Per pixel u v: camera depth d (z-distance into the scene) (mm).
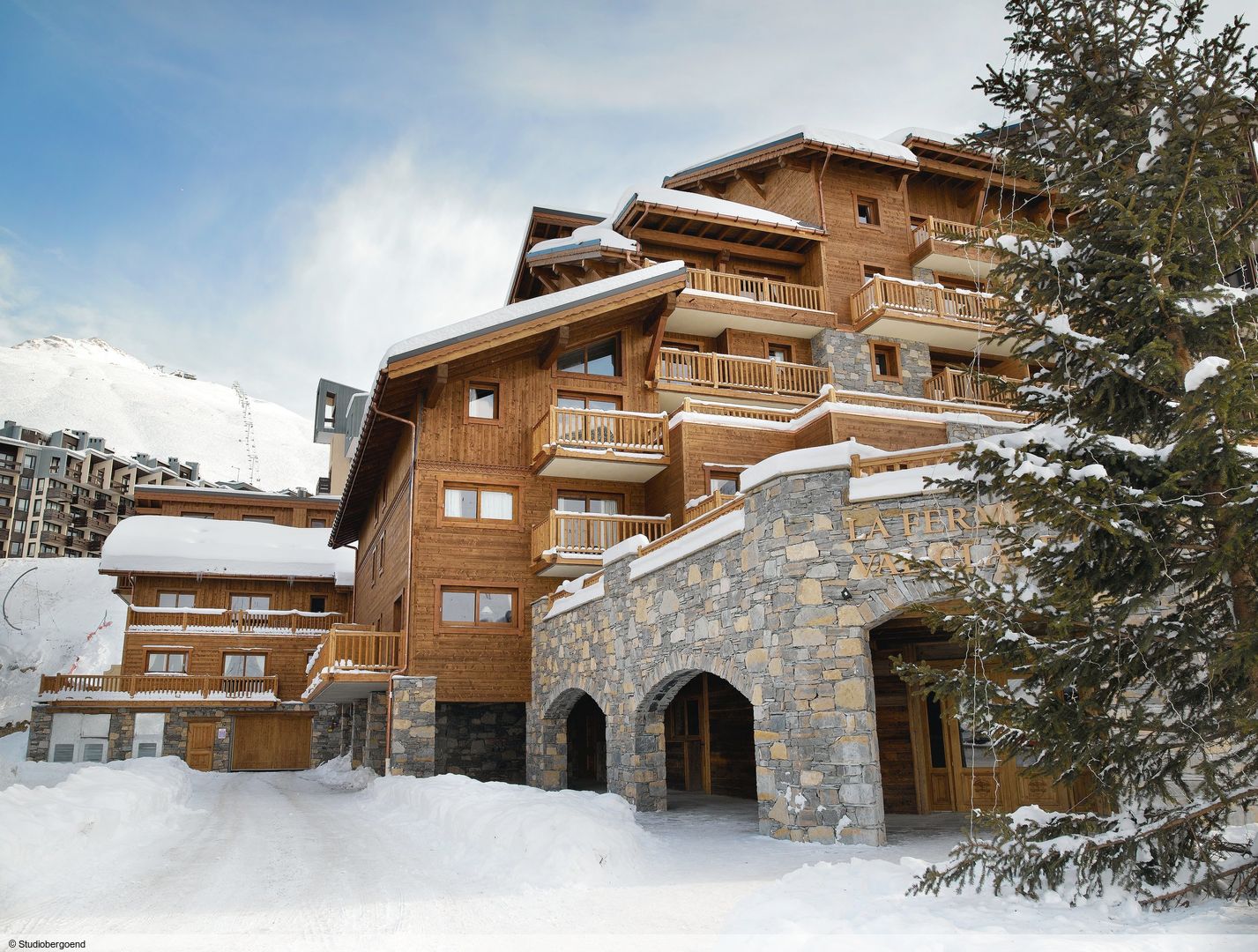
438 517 19859
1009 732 6430
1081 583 6207
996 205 27250
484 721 21234
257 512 42531
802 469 10953
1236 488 5742
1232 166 7004
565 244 23484
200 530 36031
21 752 34469
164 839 11633
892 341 25047
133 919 6805
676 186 27531
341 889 8047
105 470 90000
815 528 10781
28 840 8812
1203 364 5680
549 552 19062
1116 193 7008
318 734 33500
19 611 61531
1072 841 6031
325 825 13359
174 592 34219
